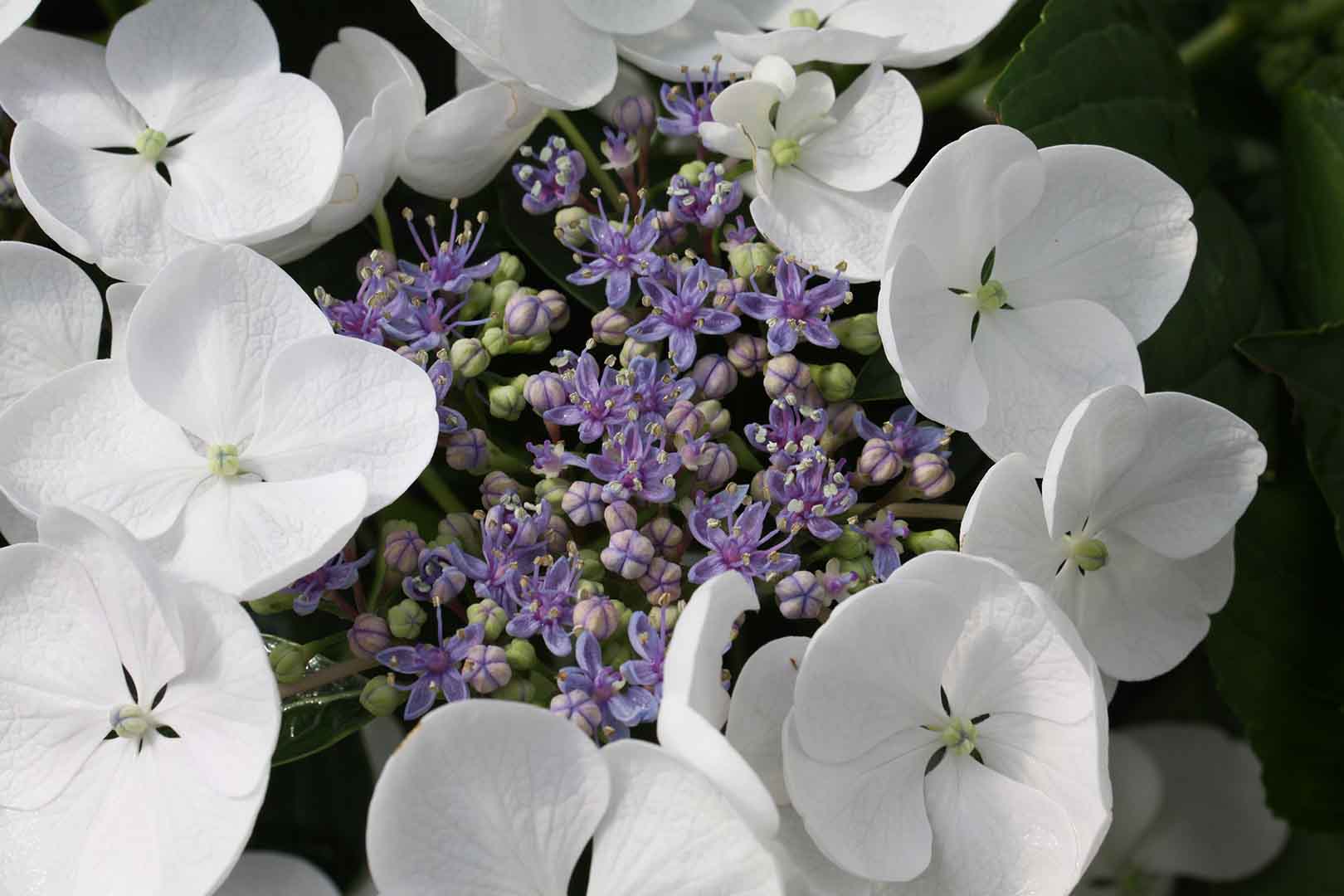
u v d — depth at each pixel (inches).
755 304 14.5
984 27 15.1
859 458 14.6
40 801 13.8
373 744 15.9
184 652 13.5
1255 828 17.6
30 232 15.5
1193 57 17.4
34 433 14.1
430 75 16.6
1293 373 15.5
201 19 15.1
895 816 13.9
